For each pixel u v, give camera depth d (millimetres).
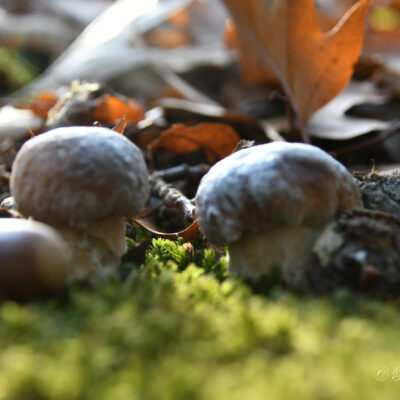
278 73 358
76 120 353
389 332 225
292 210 244
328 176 248
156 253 281
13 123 371
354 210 254
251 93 481
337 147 382
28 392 206
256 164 247
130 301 236
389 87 468
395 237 248
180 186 329
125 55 524
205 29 735
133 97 510
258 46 362
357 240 247
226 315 234
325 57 343
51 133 255
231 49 536
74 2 815
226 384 206
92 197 249
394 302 242
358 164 374
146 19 569
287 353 219
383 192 266
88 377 209
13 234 233
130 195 255
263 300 242
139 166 259
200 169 332
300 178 245
